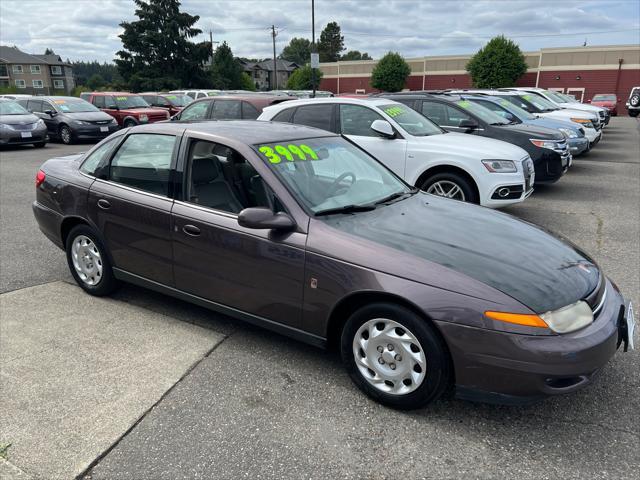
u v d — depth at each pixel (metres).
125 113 19.44
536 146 8.26
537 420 2.83
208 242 3.45
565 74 45.94
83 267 4.43
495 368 2.54
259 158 3.40
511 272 2.75
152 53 57.22
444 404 2.97
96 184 4.16
